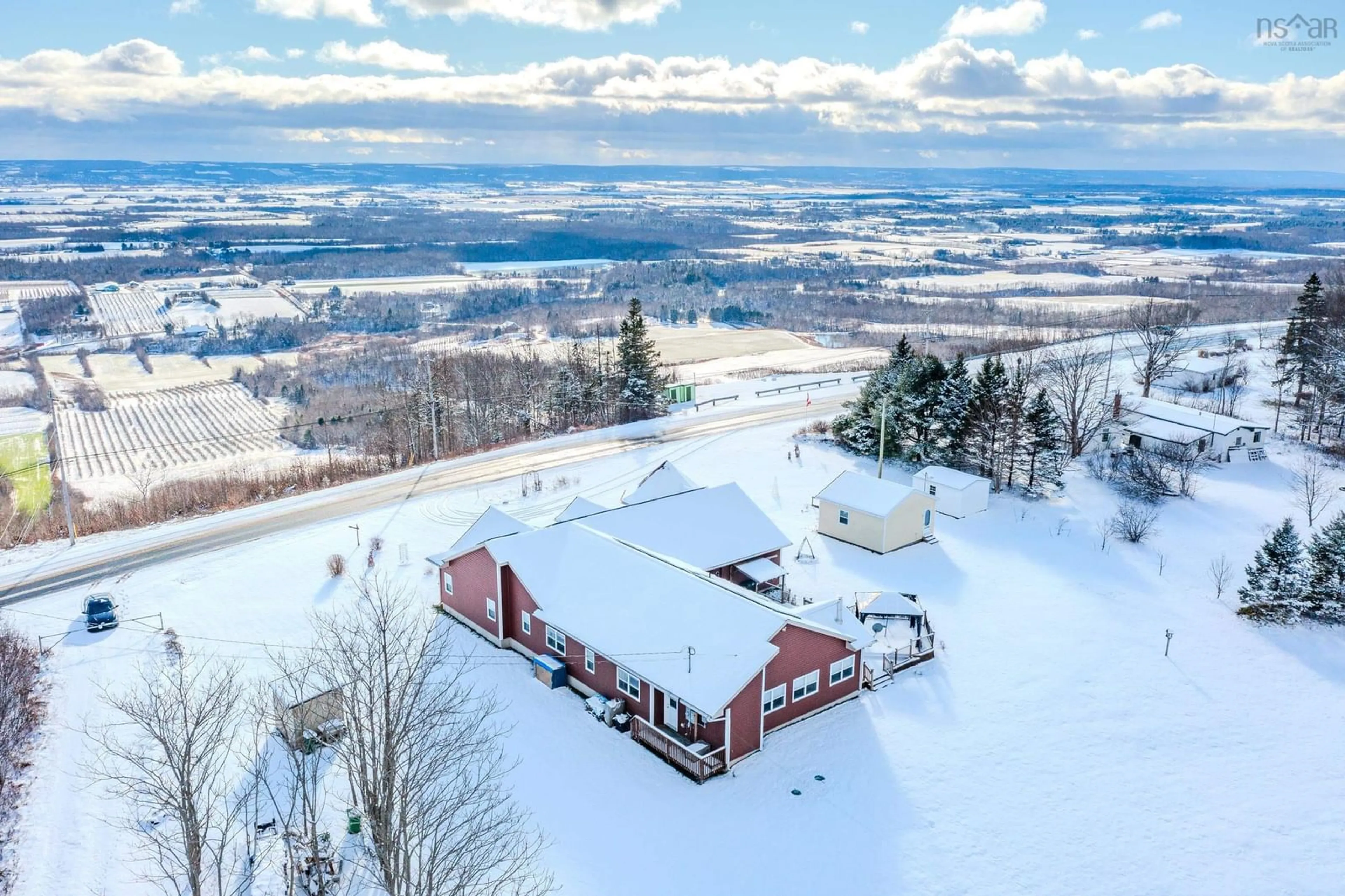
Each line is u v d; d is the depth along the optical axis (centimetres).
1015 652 4131
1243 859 2894
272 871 2650
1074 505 5947
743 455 6950
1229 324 12119
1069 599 4659
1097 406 7369
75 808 2948
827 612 3744
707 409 8675
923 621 4331
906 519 5241
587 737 3419
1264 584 4500
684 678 3288
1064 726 3569
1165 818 3073
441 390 8000
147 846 2741
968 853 2877
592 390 8519
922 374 6800
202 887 2556
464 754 3197
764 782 3178
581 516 4672
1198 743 3494
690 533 4588
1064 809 3097
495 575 4038
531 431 8219
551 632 3841
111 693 3575
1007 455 6250
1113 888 2759
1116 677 3938
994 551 5262
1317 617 4438
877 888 2719
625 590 3812
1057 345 10469
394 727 2473
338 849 2733
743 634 3397
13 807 2948
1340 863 2881
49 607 4384
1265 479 6341
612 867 2748
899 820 3012
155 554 5078
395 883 2242
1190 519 5684
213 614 4306
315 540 5266
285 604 4419
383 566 4900
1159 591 4759
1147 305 13888
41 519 5875
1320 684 3916
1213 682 3916
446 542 5250
